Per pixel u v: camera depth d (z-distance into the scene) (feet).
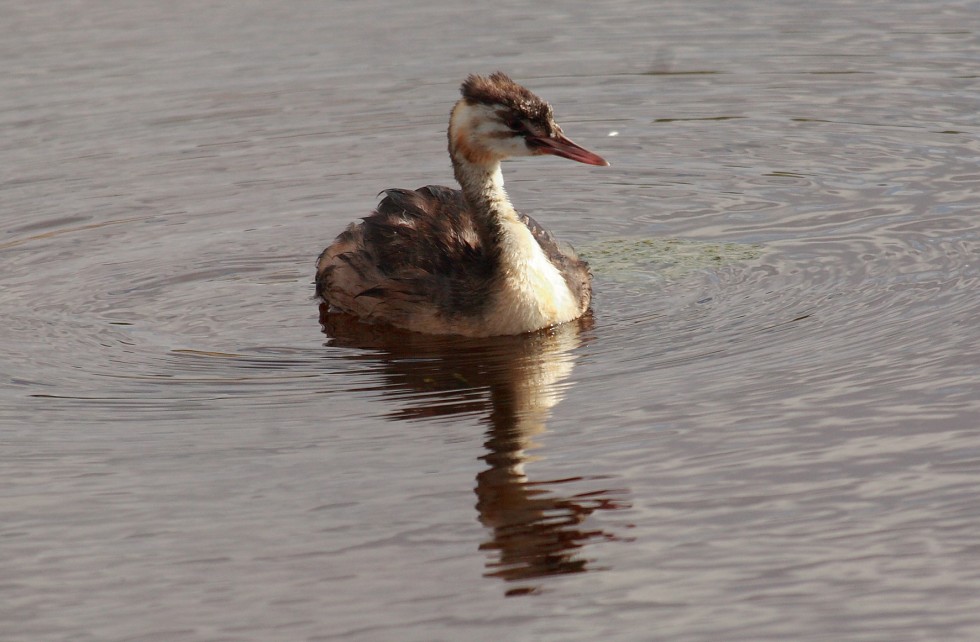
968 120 66.59
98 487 36.35
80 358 45.60
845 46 78.02
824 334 44.21
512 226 47.11
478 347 45.75
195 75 75.46
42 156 65.82
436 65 76.38
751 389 40.27
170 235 57.77
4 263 55.01
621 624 29.30
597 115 70.49
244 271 54.19
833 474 34.91
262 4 86.69
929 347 42.24
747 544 32.04
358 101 71.87
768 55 77.25
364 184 62.75
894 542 31.78
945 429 36.78
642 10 85.46
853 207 57.26
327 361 44.96
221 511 34.78
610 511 33.83
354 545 32.86
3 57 77.97
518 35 81.10
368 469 36.58
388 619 29.81
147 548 33.22
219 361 45.21
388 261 48.83
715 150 65.67
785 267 51.29
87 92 73.20
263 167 64.75
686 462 36.01
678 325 46.34
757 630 28.86
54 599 31.27
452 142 48.44
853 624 28.89
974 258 49.93
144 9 86.33
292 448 38.14
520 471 36.04
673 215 58.59
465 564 31.83
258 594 31.04
